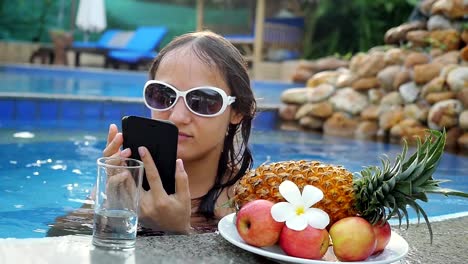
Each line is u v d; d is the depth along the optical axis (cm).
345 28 1471
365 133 628
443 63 624
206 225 213
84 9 1386
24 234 215
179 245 147
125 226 138
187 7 1755
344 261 138
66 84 927
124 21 1736
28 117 569
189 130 209
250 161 240
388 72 654
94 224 141
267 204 140
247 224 140
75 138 478
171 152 171
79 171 352
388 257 143
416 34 694
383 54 686
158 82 212
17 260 127
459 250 171
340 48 1470
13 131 495
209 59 216
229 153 235
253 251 136
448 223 204
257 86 1071
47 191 295
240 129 235
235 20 1723
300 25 1521
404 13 1381
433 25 707
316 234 134
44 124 548
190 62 213
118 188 138
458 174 404
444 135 134
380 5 1410
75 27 1555
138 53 1332
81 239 144
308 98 689
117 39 1460
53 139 466
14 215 244
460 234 189
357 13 1439
